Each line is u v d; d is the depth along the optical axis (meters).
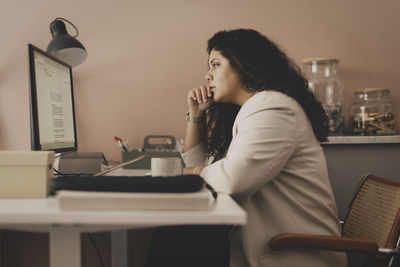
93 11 2.01
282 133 0.86
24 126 1.97
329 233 0.90
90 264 1.80
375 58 2.07
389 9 2.05
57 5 1.99
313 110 1.03
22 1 1.98
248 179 0.80
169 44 2.04
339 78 2.06
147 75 2.03
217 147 1.36
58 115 1.23
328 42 2.07
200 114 1.41
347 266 0.91
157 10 2.04
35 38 1.98
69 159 1.30
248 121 0.89
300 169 0.92
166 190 0.59
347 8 2.07
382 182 1.04
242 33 1.13
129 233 1.75
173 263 0.87
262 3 2.05
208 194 0.60
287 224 0.88
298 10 2.06
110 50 2.02
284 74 1.08
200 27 2.04
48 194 0.74
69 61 1.75
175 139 2.02
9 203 0.66
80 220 0.55
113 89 2.02
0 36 1.97
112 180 0.62
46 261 1.79
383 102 1.95
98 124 2.01
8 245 1.77
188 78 2.04
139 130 2.03
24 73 1.97
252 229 0.88
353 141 1.76
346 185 1.79
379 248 0.82
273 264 0.85
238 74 1.10
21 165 0.72
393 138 1.75
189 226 0.95
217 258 0.89
